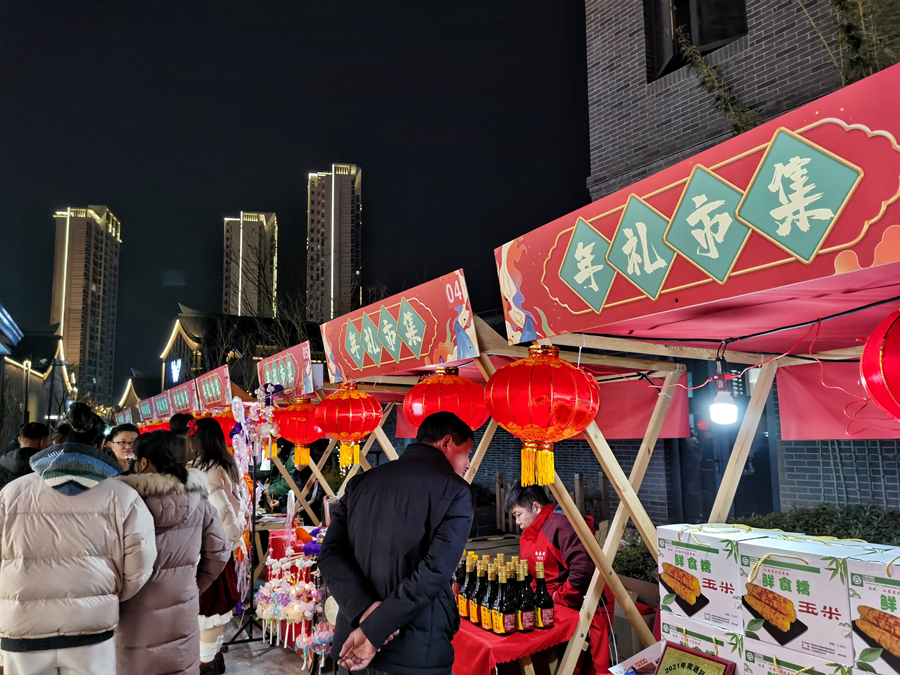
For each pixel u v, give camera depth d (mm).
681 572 2025
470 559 3221
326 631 4039
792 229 1378
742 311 1866
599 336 2477
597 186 7566
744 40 6102
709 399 6094
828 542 1819
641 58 7133
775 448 5336
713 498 6031
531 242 2252
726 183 1536
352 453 4203
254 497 5426
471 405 3207
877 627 1510
